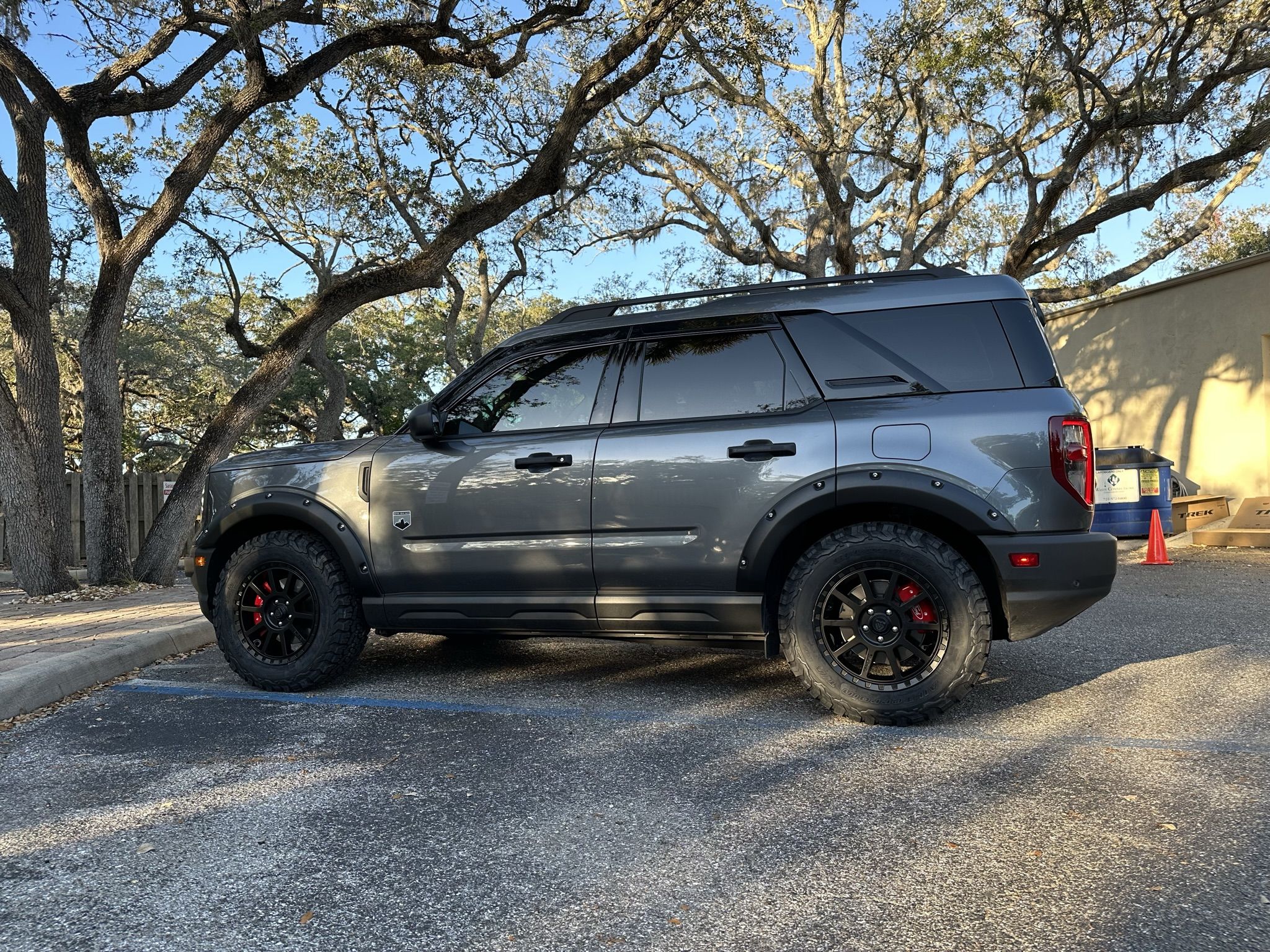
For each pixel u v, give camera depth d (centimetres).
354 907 248
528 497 456
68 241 1625
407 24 1192
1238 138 1528
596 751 381
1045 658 540
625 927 234
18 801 338
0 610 860
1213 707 423
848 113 2030
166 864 278
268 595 502
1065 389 398
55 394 1073
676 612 438
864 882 255
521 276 2514
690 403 444
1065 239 1686
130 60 1192
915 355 416
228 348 3475
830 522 429
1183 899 239
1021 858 268
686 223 2466
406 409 3872
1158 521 1048
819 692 411
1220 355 1379
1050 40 1471
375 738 407
